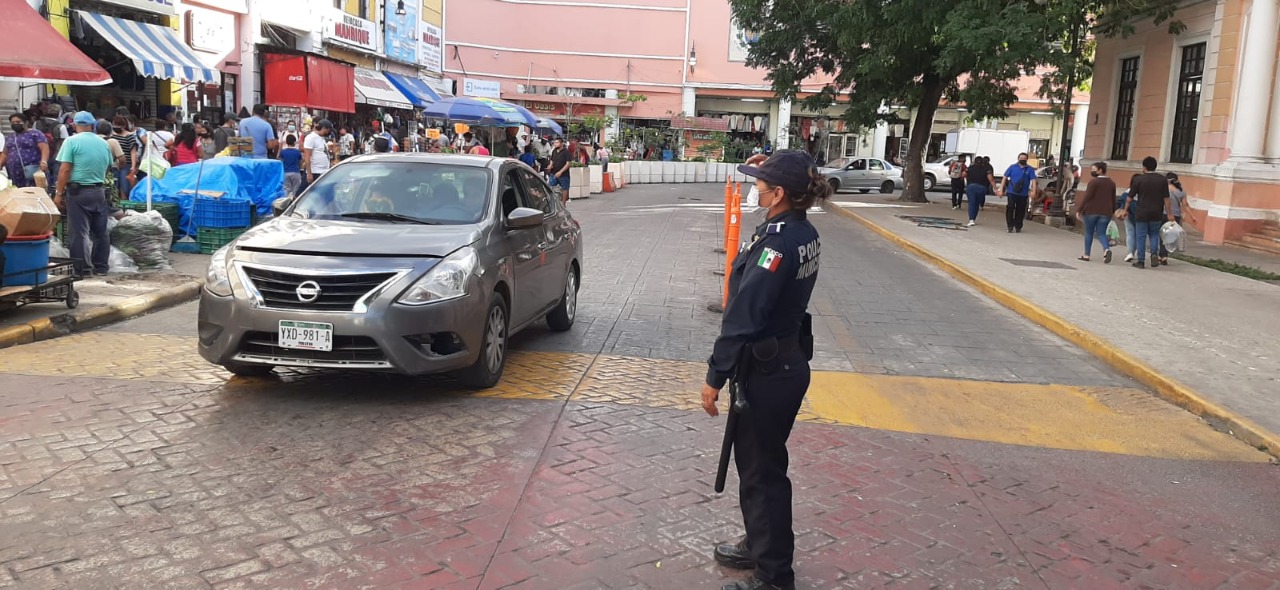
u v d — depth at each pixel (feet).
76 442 15.94
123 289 28.84
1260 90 55.06
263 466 15.16
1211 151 59.98
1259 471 17.33
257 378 20.36
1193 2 62.80
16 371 20.25
